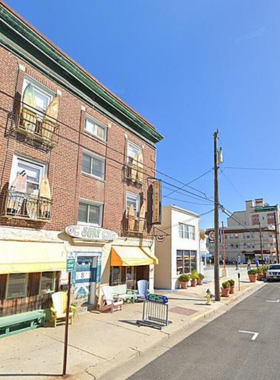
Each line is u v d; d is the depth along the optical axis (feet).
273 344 26.25
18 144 32.40
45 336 26.86
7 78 31.94
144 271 53.21
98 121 44.70
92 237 39.81
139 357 22.97
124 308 40.93
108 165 45.75
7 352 22.54
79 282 38.22
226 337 28.66
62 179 37.11
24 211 31.58
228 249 248.73
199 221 79.97
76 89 40.86
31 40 34.40
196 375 19.48
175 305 44.32
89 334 27.89
